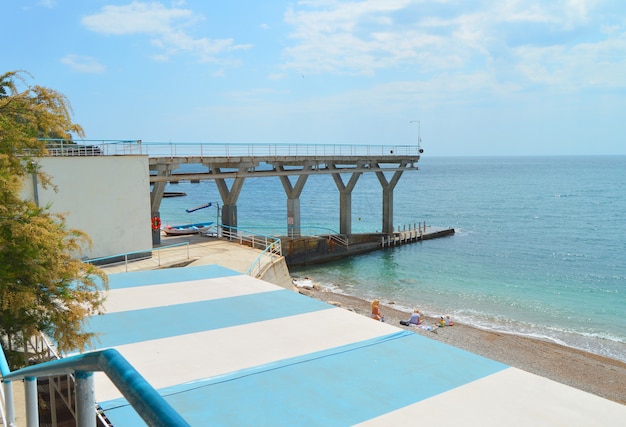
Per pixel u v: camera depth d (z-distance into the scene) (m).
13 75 10.39
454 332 22.80
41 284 9.70
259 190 140.25
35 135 11.00
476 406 7.21
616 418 6.97
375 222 66.56
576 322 24.94
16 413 6.34
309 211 82.50
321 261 38.38
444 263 38.50
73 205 19.33
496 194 110.81
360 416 6.86
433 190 125.38
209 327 10.83
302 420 6.71
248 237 31.47
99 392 7.30
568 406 7.28
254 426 6.54
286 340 9.97
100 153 21.08
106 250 20.42
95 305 10.54
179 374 8.26
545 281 33.38
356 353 9.24
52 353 9.16
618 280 33.72
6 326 9.51
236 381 7.97
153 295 13.55
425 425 6.65
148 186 21.73
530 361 19.52
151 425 1.13
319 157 36.09
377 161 41.72
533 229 57.97
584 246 46.81
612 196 102.44
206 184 169.75
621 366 19.27
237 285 14.75
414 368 8.57
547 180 158.12
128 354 9.23
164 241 27.95
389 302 28.03
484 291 30.83
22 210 10.05
